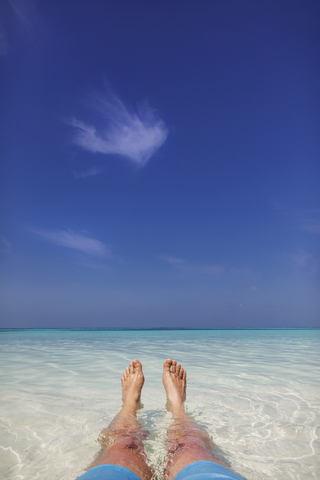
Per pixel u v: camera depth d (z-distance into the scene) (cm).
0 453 121
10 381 250
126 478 85
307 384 242
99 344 631
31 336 959
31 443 131
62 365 333
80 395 207
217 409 177
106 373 285
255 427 150
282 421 158
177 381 224
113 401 193
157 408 180
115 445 122
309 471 110
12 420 158
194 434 136
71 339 803
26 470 109
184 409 177
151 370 304
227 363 355
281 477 105
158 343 668
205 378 265
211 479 80
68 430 145
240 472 108
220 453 122
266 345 630
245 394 211
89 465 107
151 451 117
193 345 618
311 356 430
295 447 128
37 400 194
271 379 261
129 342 698
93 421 157
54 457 118
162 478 98
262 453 122
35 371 295
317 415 167
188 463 99
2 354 435
